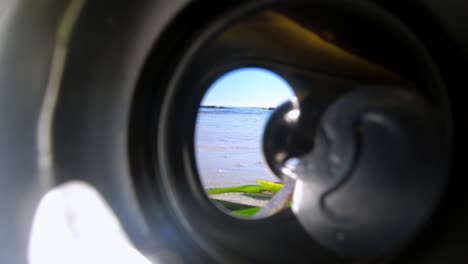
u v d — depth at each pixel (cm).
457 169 151
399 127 153
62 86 129
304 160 170
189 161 156
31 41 131
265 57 183
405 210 148
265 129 190
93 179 130
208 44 144
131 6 131
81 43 130
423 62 149
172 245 142
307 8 155
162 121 139
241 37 169
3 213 126
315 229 158
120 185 133
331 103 169
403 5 144
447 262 146
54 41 130
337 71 173
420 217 147
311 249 158
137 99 134
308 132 176
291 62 182
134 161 134
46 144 128
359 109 161
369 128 157
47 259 125
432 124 151
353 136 158
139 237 135
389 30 150
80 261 127
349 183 154
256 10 143
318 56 175
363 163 154
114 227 132
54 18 130
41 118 129
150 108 138
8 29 132
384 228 149
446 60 149
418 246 149
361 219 151
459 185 150
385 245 148
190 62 141
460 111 151
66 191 129
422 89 154
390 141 153
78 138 130
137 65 133
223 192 666
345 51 168
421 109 152
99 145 131
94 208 130
